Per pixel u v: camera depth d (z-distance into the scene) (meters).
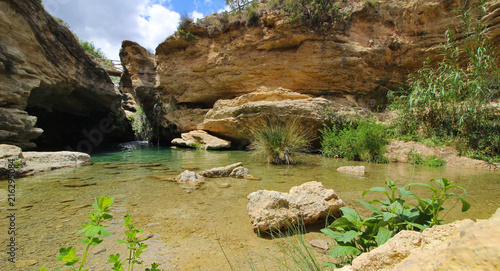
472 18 9.23
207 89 14.12
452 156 6.63
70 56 11.55
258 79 12.76
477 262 0.42
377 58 11.19
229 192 3.61
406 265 0.68
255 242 2.05
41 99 11.52
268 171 5.45
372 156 7.26
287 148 6.81
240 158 8.02
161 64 15.35
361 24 11.49
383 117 9.95
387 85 11.48
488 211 2.60
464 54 9.77
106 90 14.28
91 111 16.20
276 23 12.02
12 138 8.04
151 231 2.25
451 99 7.25
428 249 0.73
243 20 13.06
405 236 0.99
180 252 1.87
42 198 3.27
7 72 8.28
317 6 11.38
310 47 11.65
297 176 4.82
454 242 0.54
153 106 18.27
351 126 9.23
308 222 2.40
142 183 4.18
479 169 5.77
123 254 1.82
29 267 1.64
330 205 2.46
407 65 11.27
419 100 7.64
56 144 15.30
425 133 7.70
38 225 2.36
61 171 5.38
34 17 9.36
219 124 12.02
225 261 1.74
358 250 1.28
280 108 9.98
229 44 13.36
